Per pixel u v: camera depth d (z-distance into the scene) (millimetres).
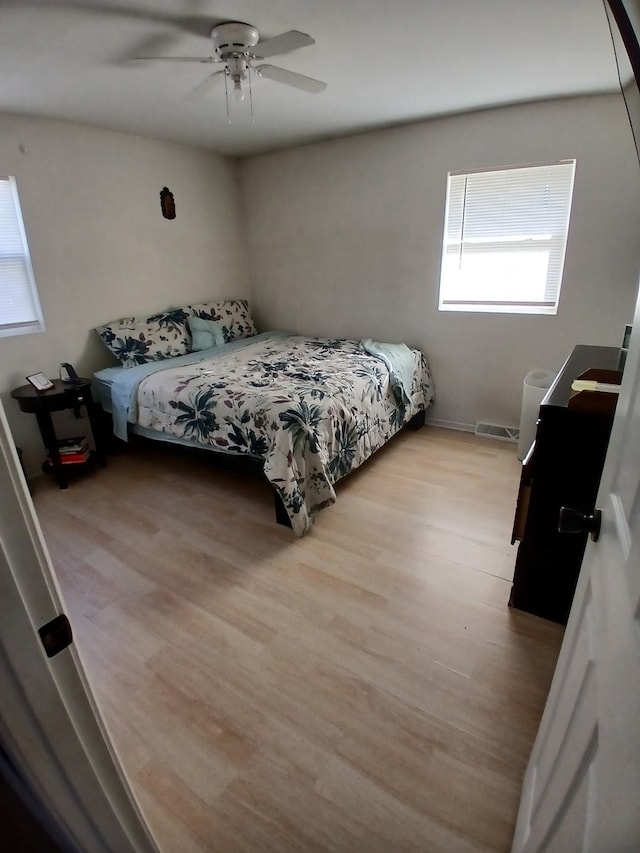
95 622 1907
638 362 782
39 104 2658
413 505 2717
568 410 1610
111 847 728
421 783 1303
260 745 1418
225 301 4305
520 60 2246
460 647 1739
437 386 3869
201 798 1287
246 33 1843
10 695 551
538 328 3332
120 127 3232
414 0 1697
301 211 4074
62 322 3248
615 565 737
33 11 1688
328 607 1949
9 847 601
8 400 3053
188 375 3023
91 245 3324
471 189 3334
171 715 1519
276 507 2551
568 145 2924
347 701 1544
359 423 2869
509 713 1488
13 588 527
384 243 3756
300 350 3723
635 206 2857
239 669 1674
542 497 1729
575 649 948
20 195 2922
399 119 3234
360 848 1168
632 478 717
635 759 505
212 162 4062
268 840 1191
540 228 3203
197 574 2176
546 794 902
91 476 3186
